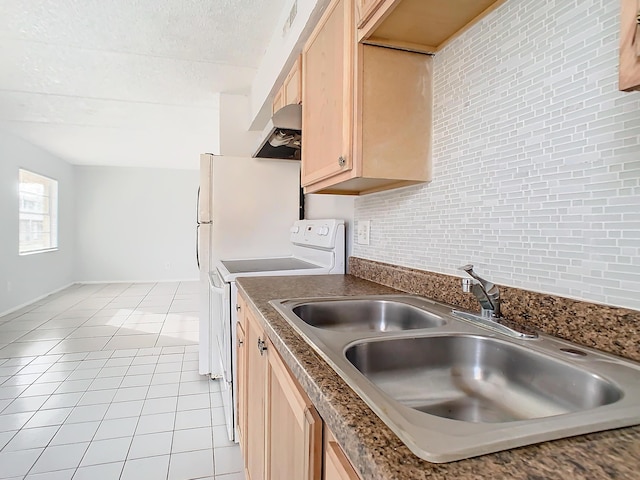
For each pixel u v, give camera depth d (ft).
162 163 22.34
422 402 2.78
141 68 8.91
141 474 5.55
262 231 9.11
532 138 3.10
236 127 10.72
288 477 2.76
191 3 6.40
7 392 8.25
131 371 9.53
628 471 1.25
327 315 4.33
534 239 3.08
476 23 3.71
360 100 4.11
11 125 13.84
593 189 2.62
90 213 23.34
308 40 5.49
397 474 1.25
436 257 4.34
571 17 2.77
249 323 4.66
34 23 6.90
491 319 3.24
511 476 1.22
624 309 2.41
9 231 15.67
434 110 4.36
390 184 4.93
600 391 2.11
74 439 6.44
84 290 20.94
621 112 2.45
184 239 24.98
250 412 4.62
